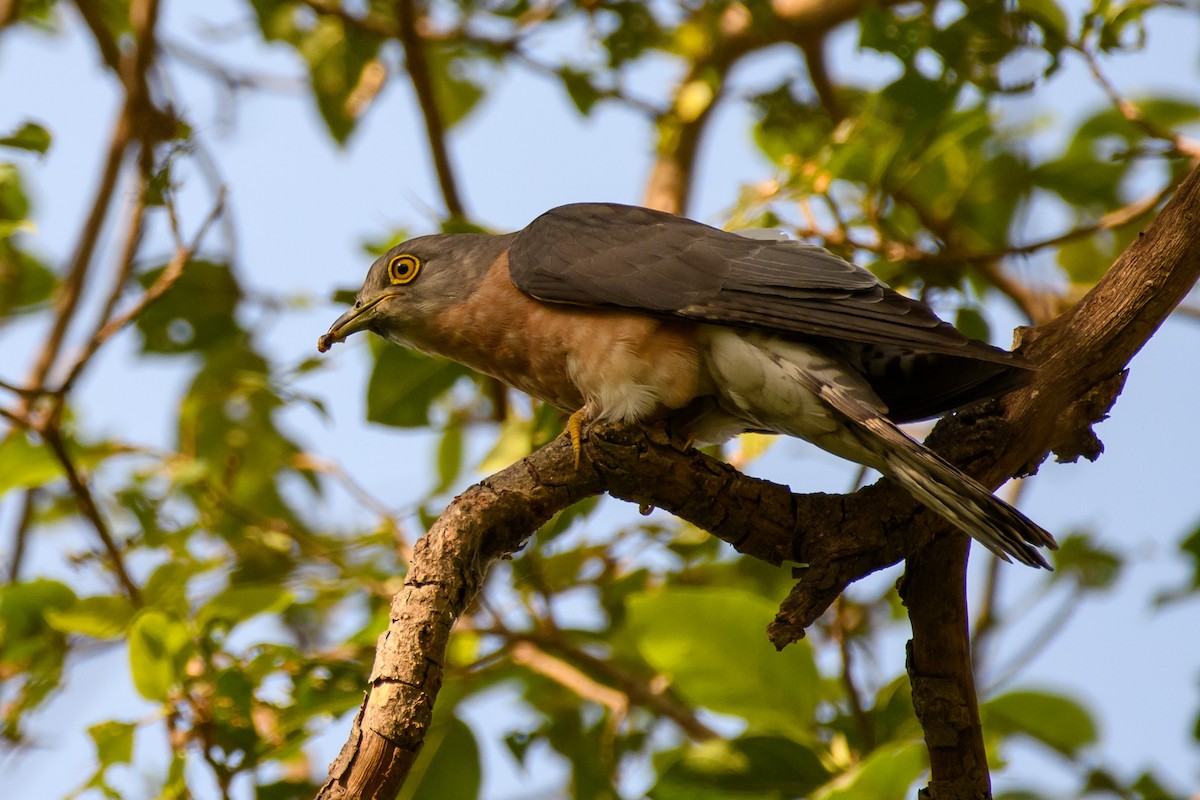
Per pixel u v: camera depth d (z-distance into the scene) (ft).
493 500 22.02
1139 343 22.33
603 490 23.12
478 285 29.35
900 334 23.68
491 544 22.06
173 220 32.40
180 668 27.48
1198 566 33.86
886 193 33.63
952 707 22.21
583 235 28.17
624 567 35.63
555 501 22.67
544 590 34.55
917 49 32.37
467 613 35.40
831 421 24.72
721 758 27.32
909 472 21.84
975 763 22.24
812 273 25.73
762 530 22.81
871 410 23.81
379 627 29.89
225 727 27.14
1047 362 22.63
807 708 27.96
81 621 30.19
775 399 25.38
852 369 25.07
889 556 22.21
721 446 36.52
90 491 35.55
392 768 19.22
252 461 40.22
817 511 22.58
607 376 26.86
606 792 34.50
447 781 32.30
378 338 33.50
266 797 29.45
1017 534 20.48
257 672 27.86
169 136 38.11
